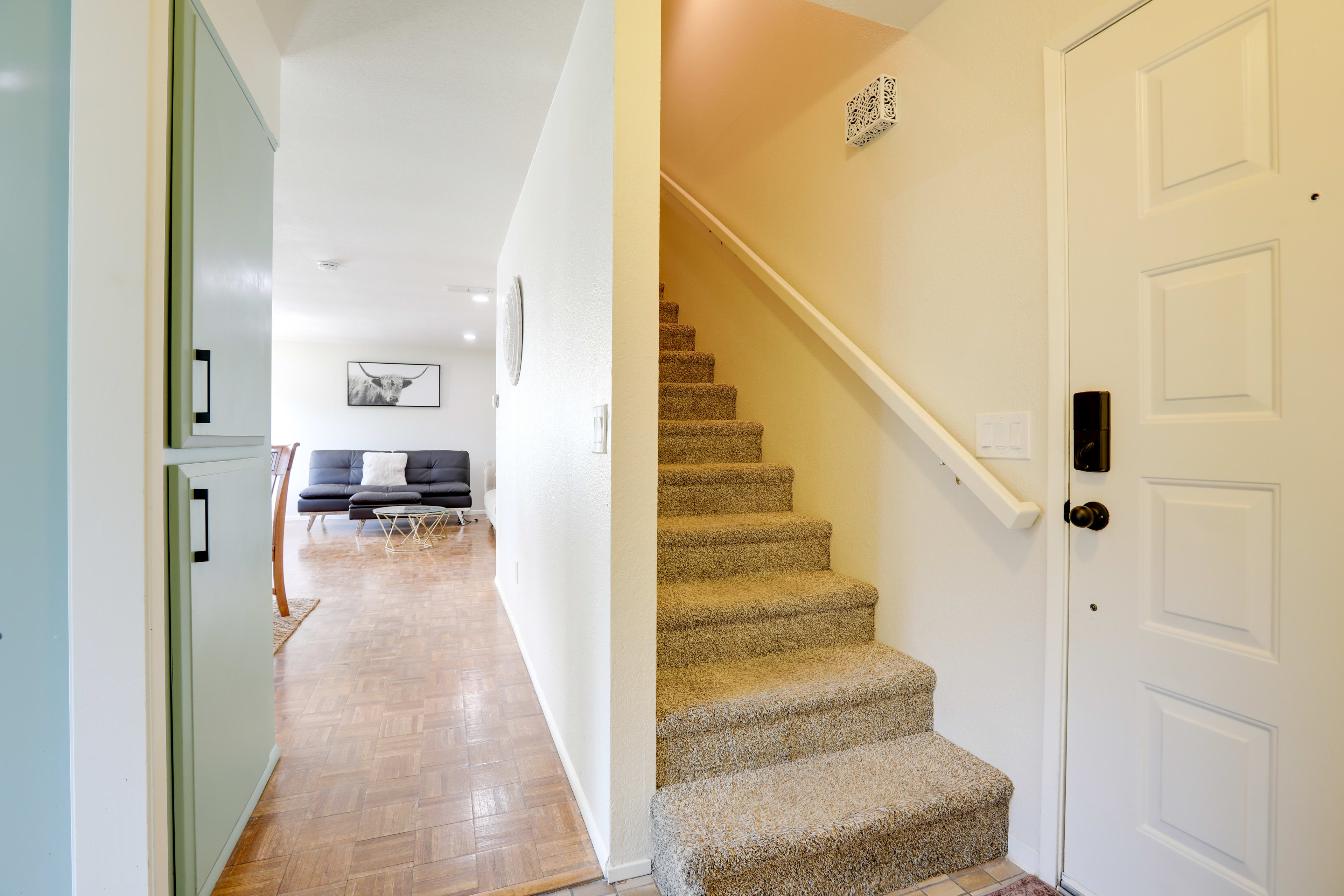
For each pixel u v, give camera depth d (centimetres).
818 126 209
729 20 273
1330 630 91
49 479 106
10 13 103
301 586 417
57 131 105
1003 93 140
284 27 167
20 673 105
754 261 229
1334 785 91
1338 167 89
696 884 118
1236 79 100
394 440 779
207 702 130
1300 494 94
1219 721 104
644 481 139
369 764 188
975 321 149
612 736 138
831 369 207
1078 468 123
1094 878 124
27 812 106
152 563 106
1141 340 114
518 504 303
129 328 103
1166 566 111
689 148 316
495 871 143
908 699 164
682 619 166
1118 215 117
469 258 371
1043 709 134
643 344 139
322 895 134
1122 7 115
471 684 250
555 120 203
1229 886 103
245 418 150
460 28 169
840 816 131
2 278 103
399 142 231
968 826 140
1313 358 92
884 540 184
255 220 156
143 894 105
